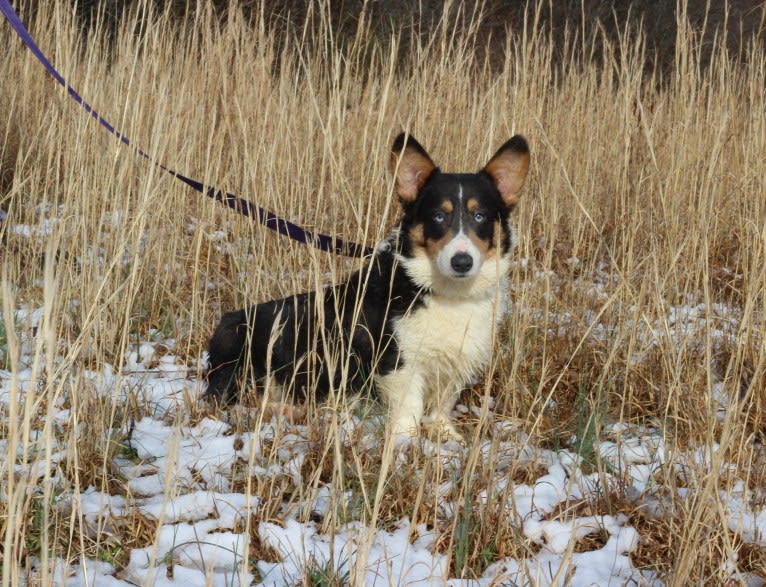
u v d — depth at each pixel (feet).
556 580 6.88
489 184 8.77
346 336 8.76
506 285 9.09
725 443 7.20
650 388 8.79
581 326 9.45
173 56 11.55
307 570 7.18
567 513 7.72
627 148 10.25
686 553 7.03
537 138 11.10
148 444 8.16
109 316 9.08
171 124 10.10
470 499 7.48
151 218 9.80
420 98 10.69
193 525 7.50
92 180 9.70
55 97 9.70
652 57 16.19
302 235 8.89
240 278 9.70
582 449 8.16
